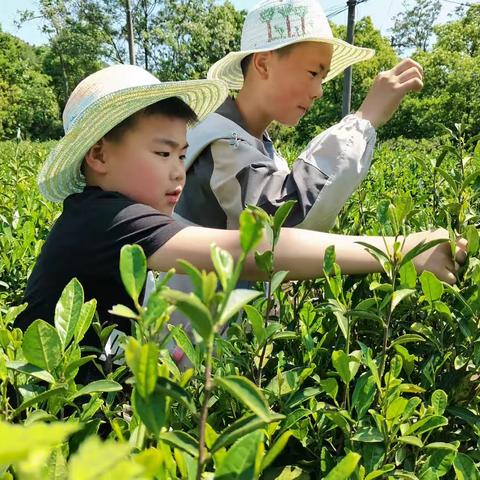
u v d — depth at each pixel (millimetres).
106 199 1438
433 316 1251
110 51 39750
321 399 1169
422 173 3936
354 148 1707
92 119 1448
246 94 2186
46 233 2779
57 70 51688
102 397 1248
